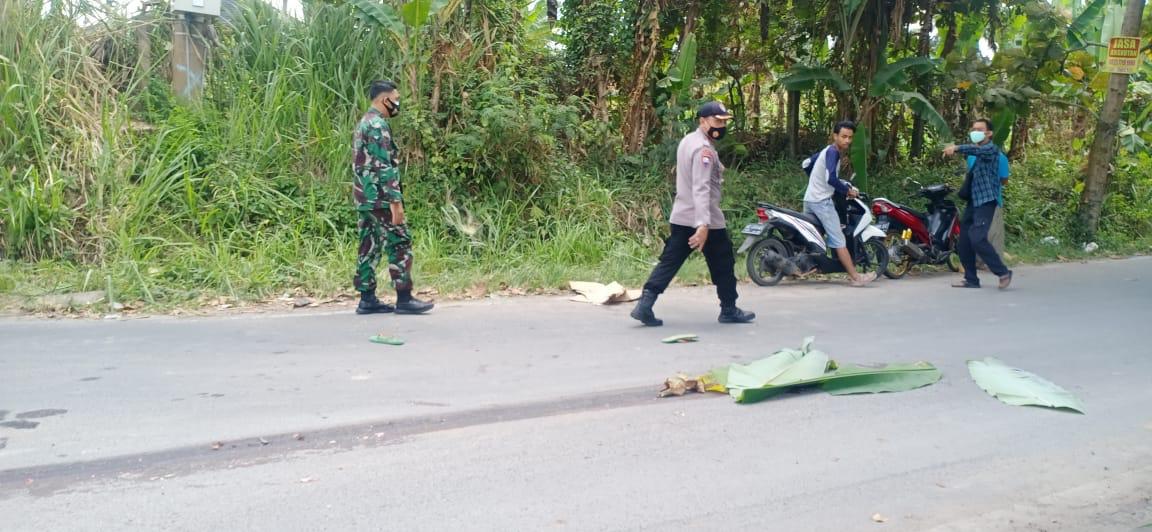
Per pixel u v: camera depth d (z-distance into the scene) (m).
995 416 4.63
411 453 3.88
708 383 4.95
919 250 9.76
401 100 9.54
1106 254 12.62
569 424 4.32
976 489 3.65
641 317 6.54
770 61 13.77
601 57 11.79
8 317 6.32
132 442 3.89
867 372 5.11
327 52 10.08
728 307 6.81
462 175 9.70
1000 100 12.25
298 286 7.66
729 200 11.25
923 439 4.24
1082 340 6.48
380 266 8.24
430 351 5.64
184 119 9.18
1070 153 16.81
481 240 9.31
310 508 3.29
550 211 10.02
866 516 3.35
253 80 9.87
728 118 6.33
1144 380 5.39
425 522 3.19
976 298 8.38
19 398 4.44
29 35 8.77
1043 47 12.61
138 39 9.88
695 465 3.82
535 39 11.82
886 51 12.59
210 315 6.64
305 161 9.42
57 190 8.02
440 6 9.45
